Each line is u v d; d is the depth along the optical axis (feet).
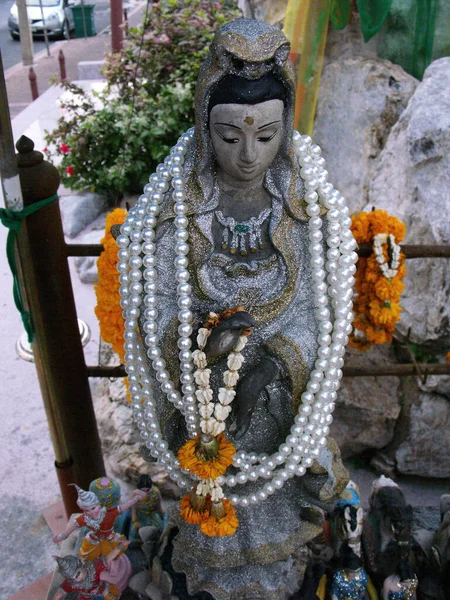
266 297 6.34
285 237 6.31
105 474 10.90
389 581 7.80
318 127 14.14
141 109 22.52
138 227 6.32
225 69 5.60
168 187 6.40
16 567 10.68
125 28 26.37
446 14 13.34
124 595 8.32
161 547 8.21
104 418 12.52
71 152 22.48
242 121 5.70
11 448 13.19
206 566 7.54
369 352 11.62
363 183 13.65
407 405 11.38
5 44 46.14
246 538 7.35
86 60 41.37
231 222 6.30
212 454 6.36
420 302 11.11
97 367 9.91
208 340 6.11
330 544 8.45
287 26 13.12
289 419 6.87
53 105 31.45
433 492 11.50
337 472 7.39
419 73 14.06
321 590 8.00
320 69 13.08
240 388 6.36
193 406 6.56
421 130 11.13
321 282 6.41
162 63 24.06
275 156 6.25
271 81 5.72
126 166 22.04
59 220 8.73
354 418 11.61
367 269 9.26
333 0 12.90
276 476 6.97
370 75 13.61
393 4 13.57
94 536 7.91
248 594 7.47
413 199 11.33
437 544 8.63
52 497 11.97
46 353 9.27
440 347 11.31
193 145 6.36
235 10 26.78
